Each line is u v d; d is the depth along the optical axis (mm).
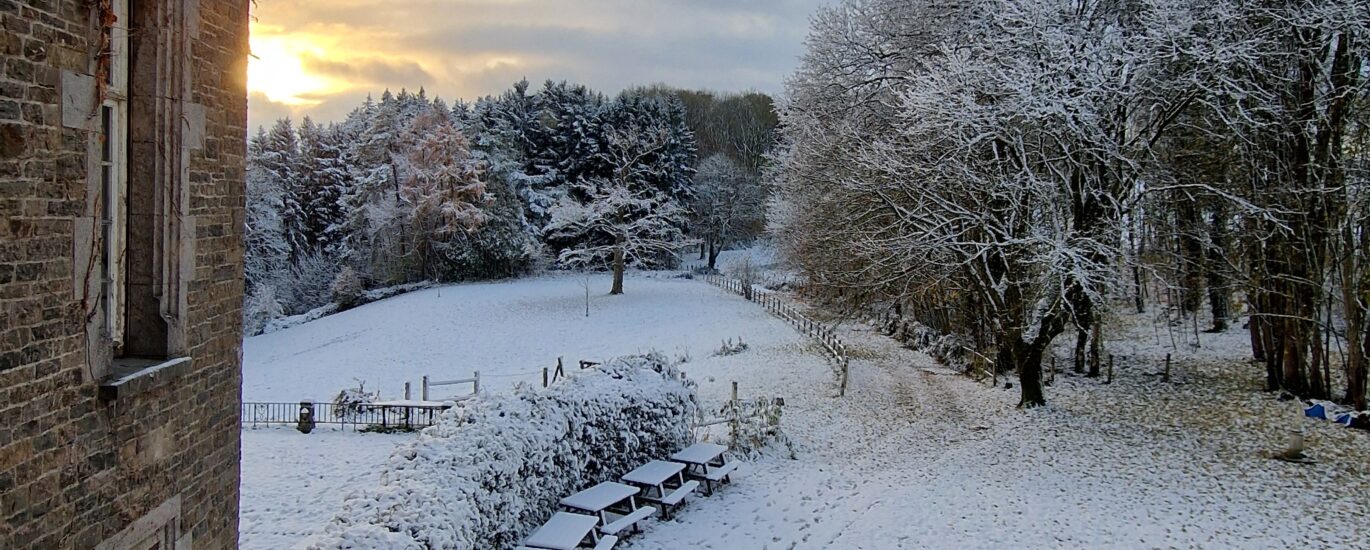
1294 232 16641
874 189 19125
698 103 80562
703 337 32938
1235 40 16328
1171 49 16047
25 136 4254
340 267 52781
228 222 6547
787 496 13703
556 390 12609
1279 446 15555
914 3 21953
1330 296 17594
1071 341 30062
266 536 11906
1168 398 20156
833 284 23812
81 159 4699
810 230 27125
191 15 5809
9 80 4137
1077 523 12062
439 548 8461
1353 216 17078
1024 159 16797
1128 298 19984
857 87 23203
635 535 11852
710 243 64312
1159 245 19750
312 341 38125
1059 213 17703
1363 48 16094
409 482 9133
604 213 45938
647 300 43312
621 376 14430
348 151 61188
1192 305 23688
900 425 18750
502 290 47312
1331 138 17000
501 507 10250
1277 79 17062
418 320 39625
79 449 4781
